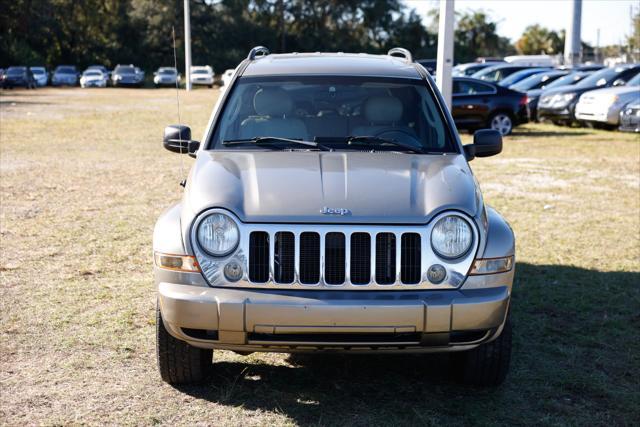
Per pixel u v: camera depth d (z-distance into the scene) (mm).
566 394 4406
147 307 5770
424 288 3891
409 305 3773
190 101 35094
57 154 14750
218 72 76750
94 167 13016
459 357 4422
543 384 4535
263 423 3971
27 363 4672
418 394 4387
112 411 4059
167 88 56875
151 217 8945
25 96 39156
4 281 6332
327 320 3758
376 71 5355
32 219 8727
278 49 81438
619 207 9930
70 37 74062
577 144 17328
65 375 4512
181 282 3926
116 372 4578
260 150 4750
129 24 76062
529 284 6523
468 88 19422
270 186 4074
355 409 4168
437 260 3893
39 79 58188
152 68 77250
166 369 4289
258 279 3869
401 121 5043
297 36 81562
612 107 19516
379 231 3857
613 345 5164
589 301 6086
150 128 20500
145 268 6832
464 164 4637
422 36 85000
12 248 7398
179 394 4301
